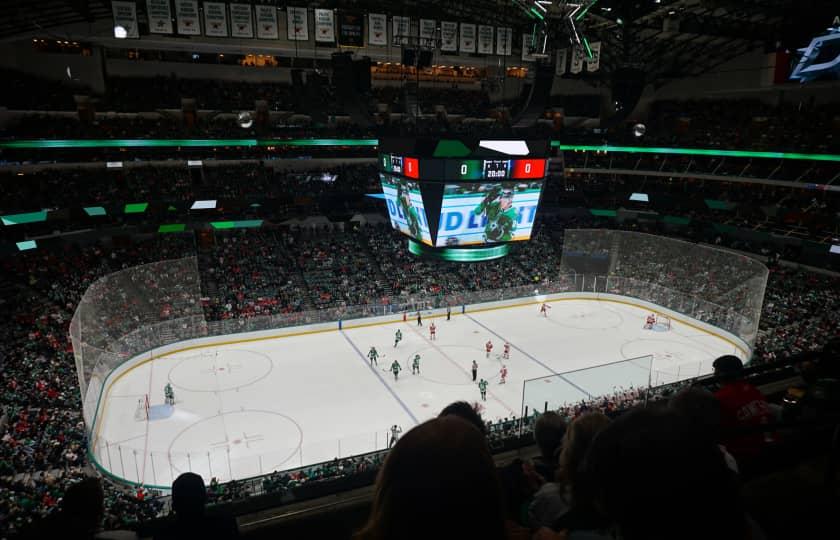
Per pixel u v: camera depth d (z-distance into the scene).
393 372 32.28
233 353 35.34
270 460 23.42
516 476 3.57
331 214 47.94
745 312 37.84
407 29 31.45
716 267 42.78
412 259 47.44
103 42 42.00
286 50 43.34
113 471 21.98
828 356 4.59
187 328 35.75
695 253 44.28
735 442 3.66
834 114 44.81
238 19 30.02
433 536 1.41
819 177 42.16
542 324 41.50
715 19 40.34
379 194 49.09
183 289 36.97
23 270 35.84
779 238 42.38
